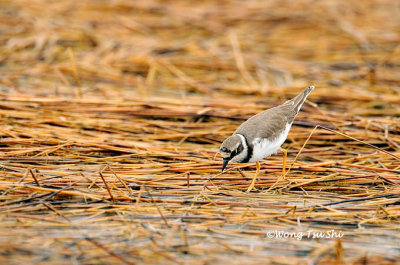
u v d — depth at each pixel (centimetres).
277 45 2069
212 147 1352
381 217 1028
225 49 2023
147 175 1175
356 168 1214
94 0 2405
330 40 2103
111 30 2164
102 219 1010
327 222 1014
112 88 1730
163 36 2142
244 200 1093
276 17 2266
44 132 1332
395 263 884
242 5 2403
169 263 879
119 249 916
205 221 1014
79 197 1087
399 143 1338
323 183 1155
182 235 946
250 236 968
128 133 1381
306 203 1086
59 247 917
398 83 1783
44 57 1925
